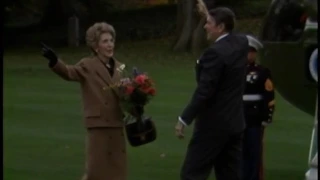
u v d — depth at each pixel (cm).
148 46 9088
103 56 2066
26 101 4634
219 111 1980
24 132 3562
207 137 1998
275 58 2552
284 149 3259
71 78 2031
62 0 11062
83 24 10781
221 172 2055
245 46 2005
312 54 2433
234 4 10425
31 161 2944
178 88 5366
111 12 11200
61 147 3222
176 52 8525
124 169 2086
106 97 2052
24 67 7075
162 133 3566
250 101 2373
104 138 2055
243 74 2006
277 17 2541
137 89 2042
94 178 2062
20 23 11850
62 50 9306
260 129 2389
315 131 1425
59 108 4341
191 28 8631
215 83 1955
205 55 1970
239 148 2047
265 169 2873
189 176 2023
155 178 2680
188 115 1958
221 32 2005
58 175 2719
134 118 2081
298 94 2528
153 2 11888
